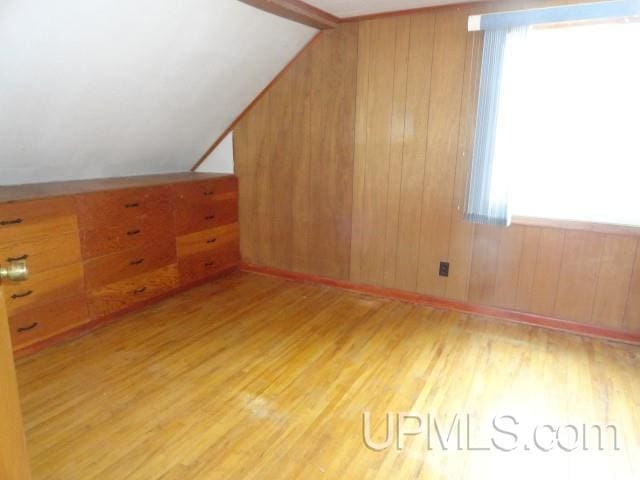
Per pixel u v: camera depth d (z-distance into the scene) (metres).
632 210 2.59
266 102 3.58
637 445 1.83
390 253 3.34
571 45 2.54
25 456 0.93
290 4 2.63
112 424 1.92
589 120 2.58
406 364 2.45
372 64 3.10
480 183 2.80
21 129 2.41
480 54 2.75
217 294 3.46
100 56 2.28
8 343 0.85
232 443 1.82
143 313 3.08
